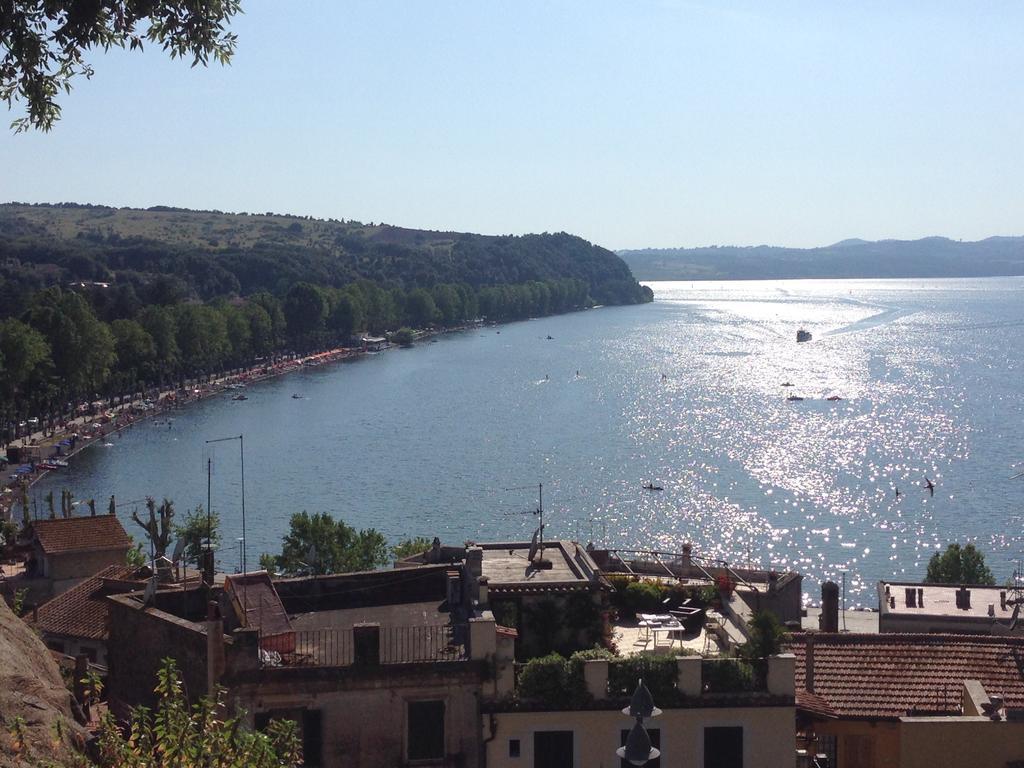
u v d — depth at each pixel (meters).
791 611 66.88
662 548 150.50
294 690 34.75
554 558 46.53
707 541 154.88
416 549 98.88
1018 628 74.56
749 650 37.19
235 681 34.50
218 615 38.53
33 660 29.98
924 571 140.50
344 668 35.00
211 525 111.81
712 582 49.00
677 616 44.28
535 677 35.81
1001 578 134.38
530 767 35.72
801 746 39.00
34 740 24.77
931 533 158.50
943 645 42.88
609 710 35.81
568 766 35.81
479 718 35.53
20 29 26.59
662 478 193.50
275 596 37.94
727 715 36.09
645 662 36.25
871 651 42.66
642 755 23.23
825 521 165.38
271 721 26.30
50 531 88.69
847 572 140.50
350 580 42.66
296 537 102.81
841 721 38.91
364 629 35.22
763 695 36.22
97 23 26.58
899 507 173.38
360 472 197.75
